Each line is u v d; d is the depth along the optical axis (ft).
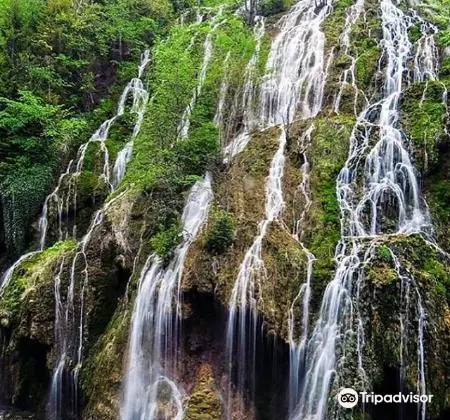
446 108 48.08
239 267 39.55
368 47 62.95
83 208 61.46
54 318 46.80
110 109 75.92
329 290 36.63
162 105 62.13
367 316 34.53
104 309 46.60
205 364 38.96
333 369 34.09
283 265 39.01
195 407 36.55
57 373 45.21
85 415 41.19
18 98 75.56
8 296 50.01
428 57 58.34
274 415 36.45
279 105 60.54
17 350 47.60
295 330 36.45
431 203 44.21
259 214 44.39
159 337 40.60
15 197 65.05
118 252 46.62
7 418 45.32
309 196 45.50
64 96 79.41
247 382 37.52
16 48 82.28
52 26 81.61
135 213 48.60
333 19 70.49
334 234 41.86
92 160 65.98
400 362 33.45
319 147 48.39
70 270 47.80
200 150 52.37
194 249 41.75
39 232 63.82
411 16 69.97
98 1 91.45
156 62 72.79
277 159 49.16
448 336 34.50
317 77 60.39
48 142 69.36
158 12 91.35
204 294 39.75
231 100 63.57
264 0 83.41
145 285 42.55
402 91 52.70
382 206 44.01
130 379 40.14
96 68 84.53
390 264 36.01
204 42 72.95
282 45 68.28
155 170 51.93
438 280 36.47
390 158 46.14
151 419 38.14
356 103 55.67
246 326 37.68
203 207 46.65
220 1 94.48
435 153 45.47
